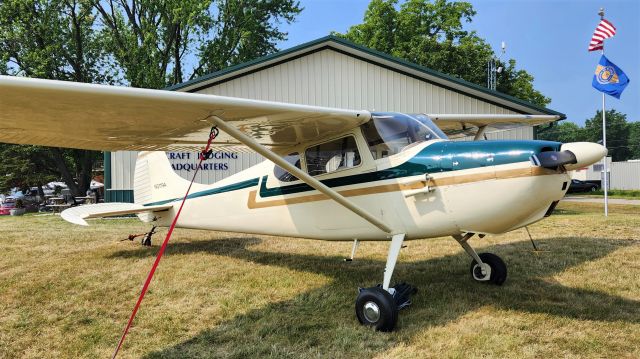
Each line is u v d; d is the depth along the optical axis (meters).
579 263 4.65
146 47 20.20
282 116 3.08
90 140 3.36
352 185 3.55
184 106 2.55
